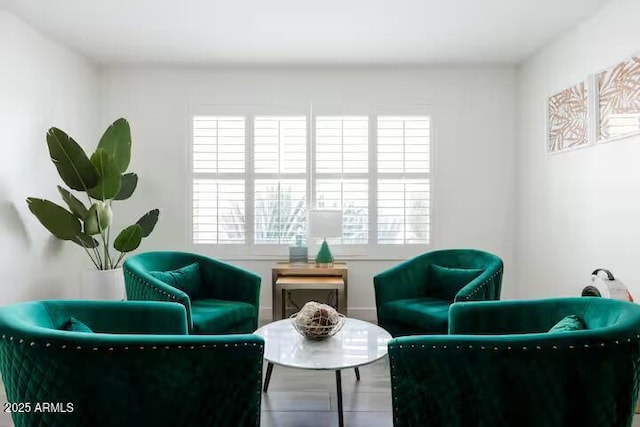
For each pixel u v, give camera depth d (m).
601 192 2.79
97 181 2.97
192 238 3.93
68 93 3.46
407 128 3.92
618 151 2.62
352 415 2.08
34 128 3.08
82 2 2.70
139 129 3.92
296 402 2.22
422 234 3.94
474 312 1.81
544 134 3.48
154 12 2.85
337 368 1.70
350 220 3.94
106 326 1.78
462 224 3.94
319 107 3.93
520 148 3.88
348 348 1.91
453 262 3.11
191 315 2.42
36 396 1.23
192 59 3.73
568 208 3.17
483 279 2.63
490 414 1.20
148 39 3.30
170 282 2.76
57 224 2.93
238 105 3.94
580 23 3.00
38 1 2.69
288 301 3.93
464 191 3.94
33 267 3.06
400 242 3.93
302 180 3.94
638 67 2.43
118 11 2.84
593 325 1.58
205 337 1.25
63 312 1.70
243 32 3.18
